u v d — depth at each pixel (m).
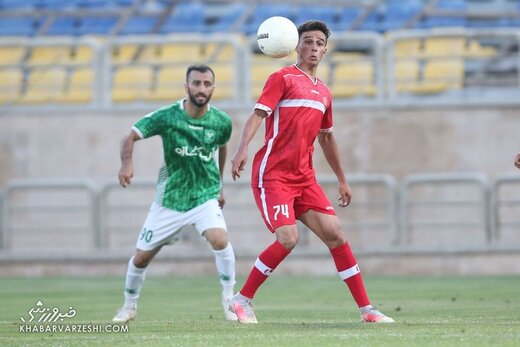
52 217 68.69
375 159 69.75
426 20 83.88
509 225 64.25
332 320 33.19
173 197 32.91
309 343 24.17
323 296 46.50
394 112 69.88
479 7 85.25
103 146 70.56
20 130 70.75
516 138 69.94
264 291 49.53
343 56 81.94
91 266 61.66
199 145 32.69
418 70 78.50
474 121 70.06
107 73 70.81
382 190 67.62
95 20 85.88
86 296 46.72
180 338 25.72
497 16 81.06
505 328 27.45
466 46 79.00
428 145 69.88
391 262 61.28
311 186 29.84
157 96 75.94
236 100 69.50
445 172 69.88
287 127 29.22
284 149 29.34
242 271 60.75
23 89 78.19
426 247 61.09
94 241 63.31
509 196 67.38
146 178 68.94
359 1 83.94
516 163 32.06
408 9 85.12
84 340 25.84
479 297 44.53
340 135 69.81
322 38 29.67
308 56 29.56
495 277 57.72
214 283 54.81
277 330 27.45
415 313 35.78
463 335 25.52
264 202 29.55
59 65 70.75
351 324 29.30
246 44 70.00
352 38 70.00
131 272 33.44
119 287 52.12
